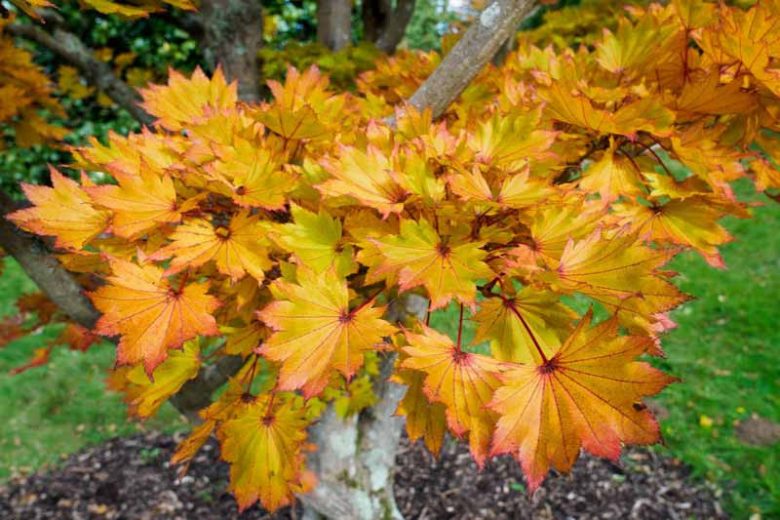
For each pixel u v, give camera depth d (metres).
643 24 0.53
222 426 0.45
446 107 0.49
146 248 0.39
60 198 0.40
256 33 1.04
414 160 0.36
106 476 1.29
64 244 0.38
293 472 0.45
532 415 0.31
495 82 0.66
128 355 0.34
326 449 0.88
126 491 1.25
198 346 0.48
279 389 0.32
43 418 1.48
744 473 1.23
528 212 0.38
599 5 1.15
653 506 1.18
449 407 0.32
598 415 0.31
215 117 0.42
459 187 0.34
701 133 0.43
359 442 0.93
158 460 1.35
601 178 0.44
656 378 0.30
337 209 0.40
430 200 0.34
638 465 1.29
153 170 0.40
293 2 1.62
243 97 1.04
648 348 0.31
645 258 0.34
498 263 0.36
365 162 0.37
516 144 0.41
